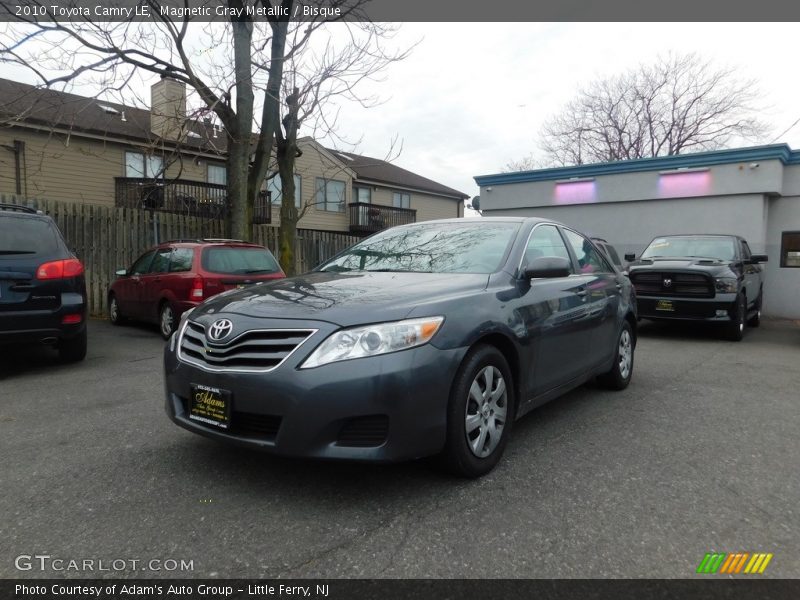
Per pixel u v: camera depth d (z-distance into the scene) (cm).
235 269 786
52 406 451
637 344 853
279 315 283
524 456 348
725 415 446
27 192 1479
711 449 365
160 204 1627
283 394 261
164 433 382
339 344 265
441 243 412
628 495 292
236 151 1124
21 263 540
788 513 274
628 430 404
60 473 312
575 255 472
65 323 568
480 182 1630
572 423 421
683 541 246
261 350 277
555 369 388
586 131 3541
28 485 296
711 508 278
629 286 555
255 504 275
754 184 1235
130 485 296
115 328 924
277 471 315
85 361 643
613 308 493
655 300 898
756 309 1083
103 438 371
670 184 1336
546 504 280
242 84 1090
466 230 423
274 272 827
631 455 352
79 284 588
